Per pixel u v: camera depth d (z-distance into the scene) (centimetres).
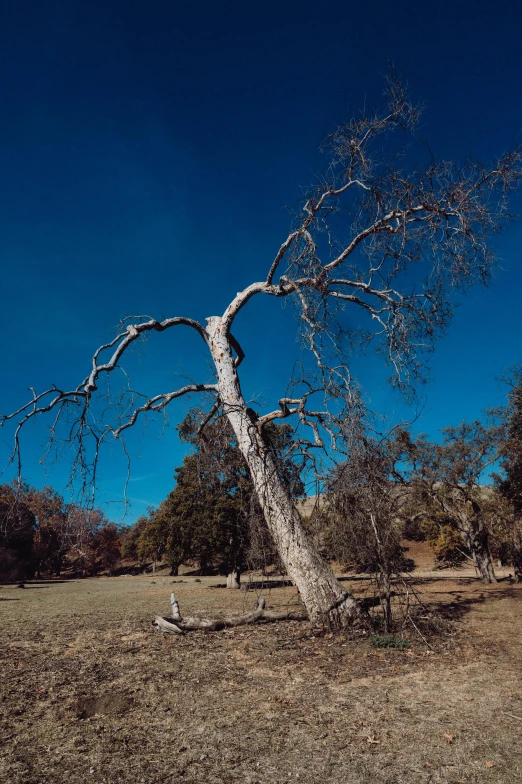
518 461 2292
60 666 812
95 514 973
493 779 392
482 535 2622
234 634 1070
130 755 449
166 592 2386
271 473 1115
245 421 1168
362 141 1131
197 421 1279
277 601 1777
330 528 1011
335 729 506
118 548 5119
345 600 1044
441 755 439
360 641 935
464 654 830
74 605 1819
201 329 1320
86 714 578
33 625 1296
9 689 672
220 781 396
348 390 1000
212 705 591
